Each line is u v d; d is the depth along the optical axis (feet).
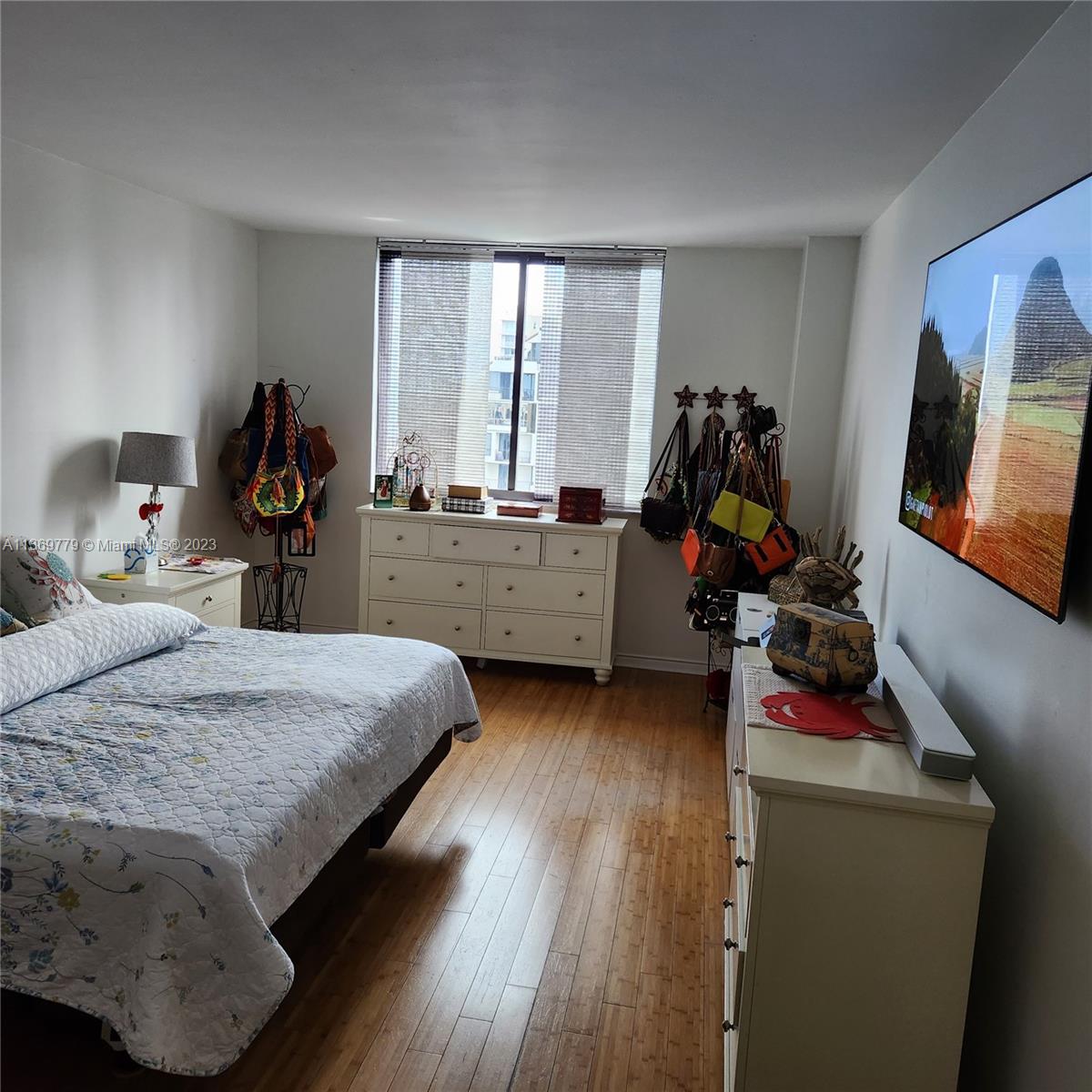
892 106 7.97
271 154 10.88
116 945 5.65
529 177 11.29
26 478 11.48
